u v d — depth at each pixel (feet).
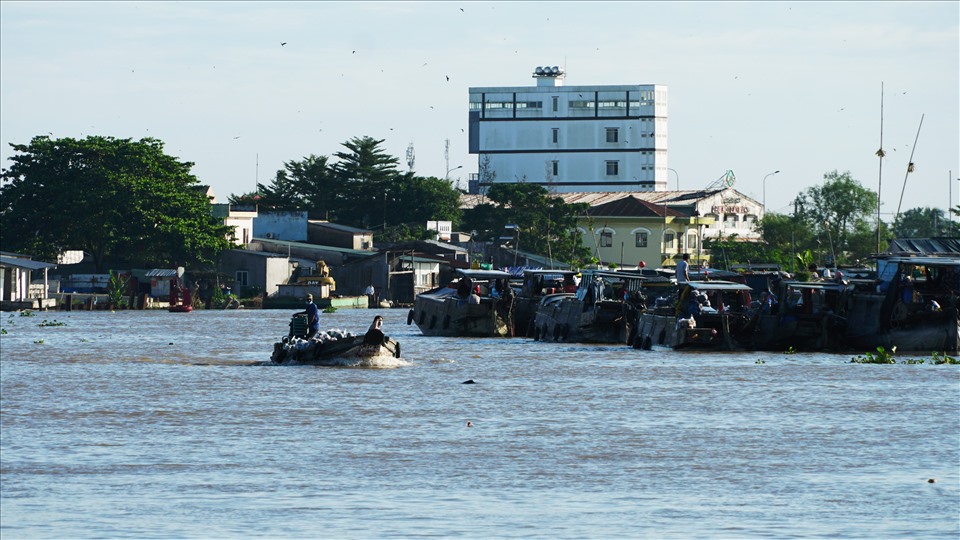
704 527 296.92
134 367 636.89
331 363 632.79
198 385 551.59
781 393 509.76
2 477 352.08
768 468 359.66
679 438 406.41
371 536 289.12
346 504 319.47
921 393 508.53
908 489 332.60
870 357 638.94
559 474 353.10
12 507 317.83
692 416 451.12
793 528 295.69
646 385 538.88
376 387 538.47
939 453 379.96
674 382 549.13
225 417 456.86
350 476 351.87
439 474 354.33
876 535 290.15
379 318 634.43
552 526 297.74
